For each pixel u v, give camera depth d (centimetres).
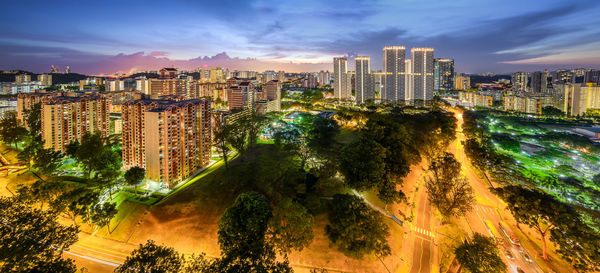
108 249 8950
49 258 5825
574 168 15938
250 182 10969
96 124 19362
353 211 8256
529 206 9162
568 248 7912
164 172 12606
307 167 11950
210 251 8650
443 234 9588
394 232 9438
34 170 14412
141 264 5572
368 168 10194
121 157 14975
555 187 12756
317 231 8900
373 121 14850
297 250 8369
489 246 7419
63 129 17112
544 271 8044
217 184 11144
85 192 9975
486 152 15262
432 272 8081
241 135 14238
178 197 10656
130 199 11219
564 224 8175
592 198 11894
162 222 9656
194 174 14350
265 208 7844
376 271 7994
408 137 13525
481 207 11331
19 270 5428
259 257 6356
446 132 18175
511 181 13175
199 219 9588
